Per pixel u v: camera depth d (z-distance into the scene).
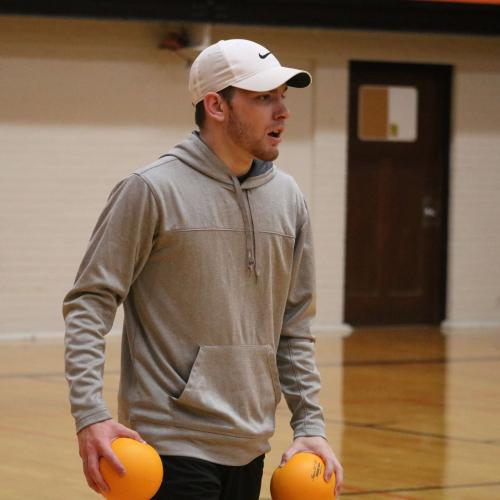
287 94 36.94
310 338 9.10
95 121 34.75
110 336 34.94
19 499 15.09
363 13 35.62
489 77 39.16
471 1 36.22
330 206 37.47
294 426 8.98
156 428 8.22
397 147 38.81
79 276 8.26
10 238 34.12
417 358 31.17
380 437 19.98
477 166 39.28
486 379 27.44
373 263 38.88
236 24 34.22
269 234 8.49
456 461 18.03
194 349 8.27
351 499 15.26
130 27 34.81
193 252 8.22
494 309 39.72
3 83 33.78
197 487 8.10
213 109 8.34
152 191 8.16
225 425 8.23
